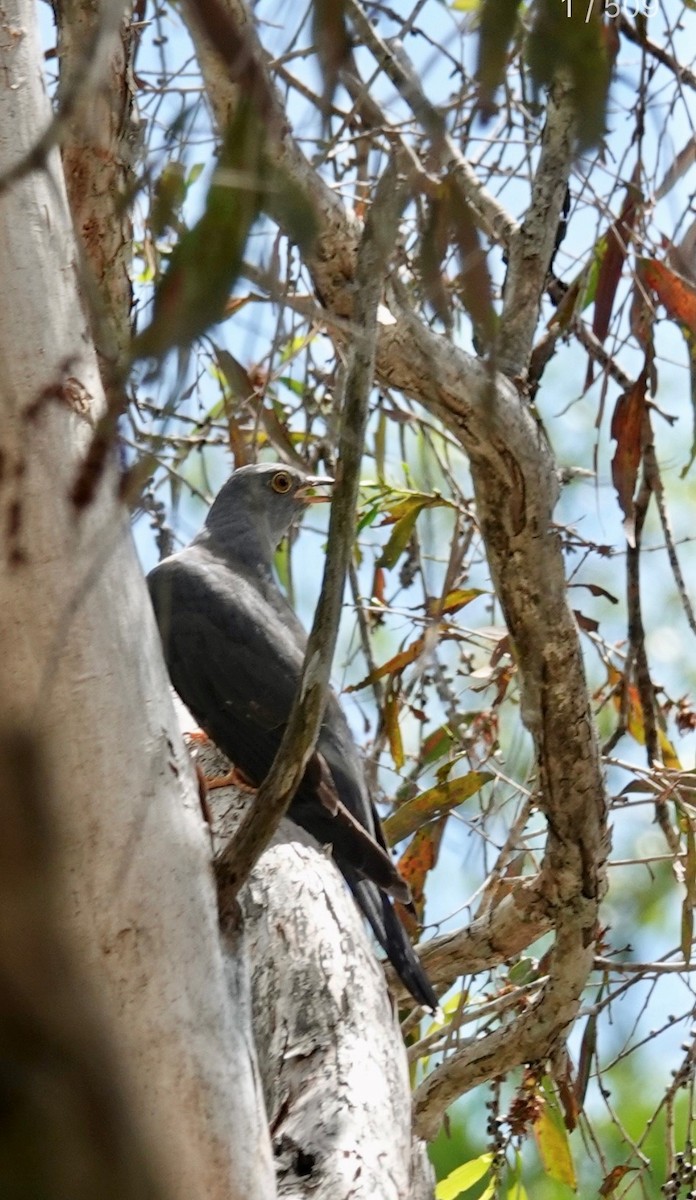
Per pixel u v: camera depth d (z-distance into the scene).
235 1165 5.90
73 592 5.77
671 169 8.16
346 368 5.61
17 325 5.86
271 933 8.59
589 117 4.39
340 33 4.11
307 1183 7.02
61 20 7.77
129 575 6.04
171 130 4.21
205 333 3.64
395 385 7.70
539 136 8.30
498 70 4.25
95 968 5.76
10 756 3.15
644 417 9.25
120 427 4.38
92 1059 3.09
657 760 9.55
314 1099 7.59
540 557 8.01
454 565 10.13
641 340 9.30
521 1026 9.47
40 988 3.09
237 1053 6.04
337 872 9.50
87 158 7.89
